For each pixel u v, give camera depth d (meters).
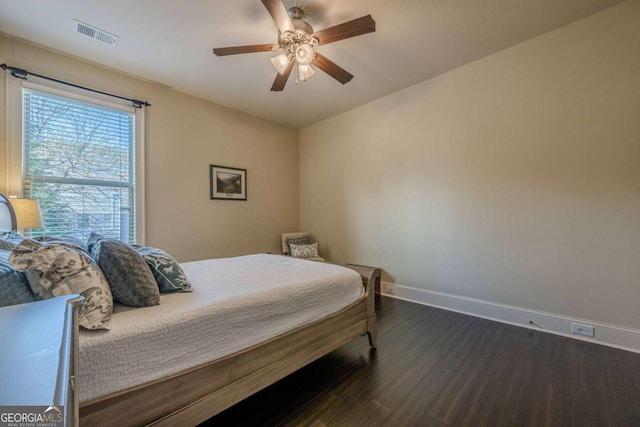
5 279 0.99
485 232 2.87
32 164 2.52
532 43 2.54
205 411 1.26
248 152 4.22
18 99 2.43
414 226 3.43
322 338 1.83
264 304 1.54
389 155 3.67
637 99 2.11
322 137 4.54
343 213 4.26
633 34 2.11
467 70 2.94
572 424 1.43
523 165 2.62
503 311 2.76
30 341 0.54
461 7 2.12
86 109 2.81
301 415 1.51
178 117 3.46
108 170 2.95
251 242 4.25
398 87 3.45
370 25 1.87
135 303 1.27
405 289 3.51
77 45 2.52
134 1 2.01
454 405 1.57
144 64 2.84
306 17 2.20
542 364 1.98
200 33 2.38
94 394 0.99
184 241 3.52
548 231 2.50
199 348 1.26
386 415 1.50
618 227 2.20
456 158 3.05
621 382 1.76
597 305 2.28
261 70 2.98
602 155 2.25
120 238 3.02
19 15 2.14
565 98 2.39
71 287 1.05
